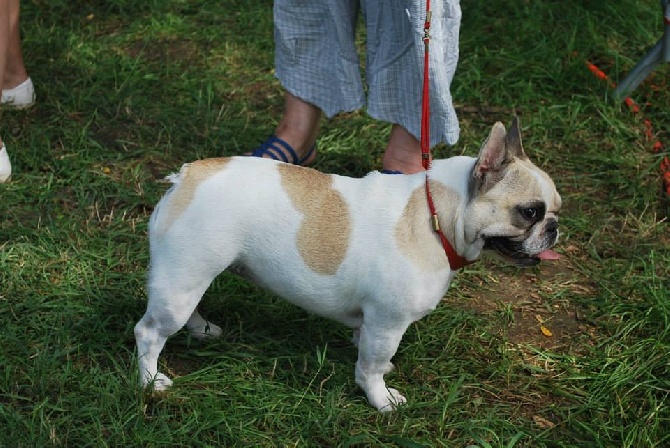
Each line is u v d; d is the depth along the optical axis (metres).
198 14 3.37
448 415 2.28
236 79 3.12
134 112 2.95
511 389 2.35
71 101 2.95
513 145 2.21
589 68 3.13
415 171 2.62
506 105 3.06
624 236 2.70
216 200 2.17
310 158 2.79
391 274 2.17
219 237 2.17
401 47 2.49
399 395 2.29
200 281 2.19
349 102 2.63
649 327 2.47
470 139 2.92
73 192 2.70
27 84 2.90
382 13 2.51
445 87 2.48
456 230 2.17
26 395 2.26
